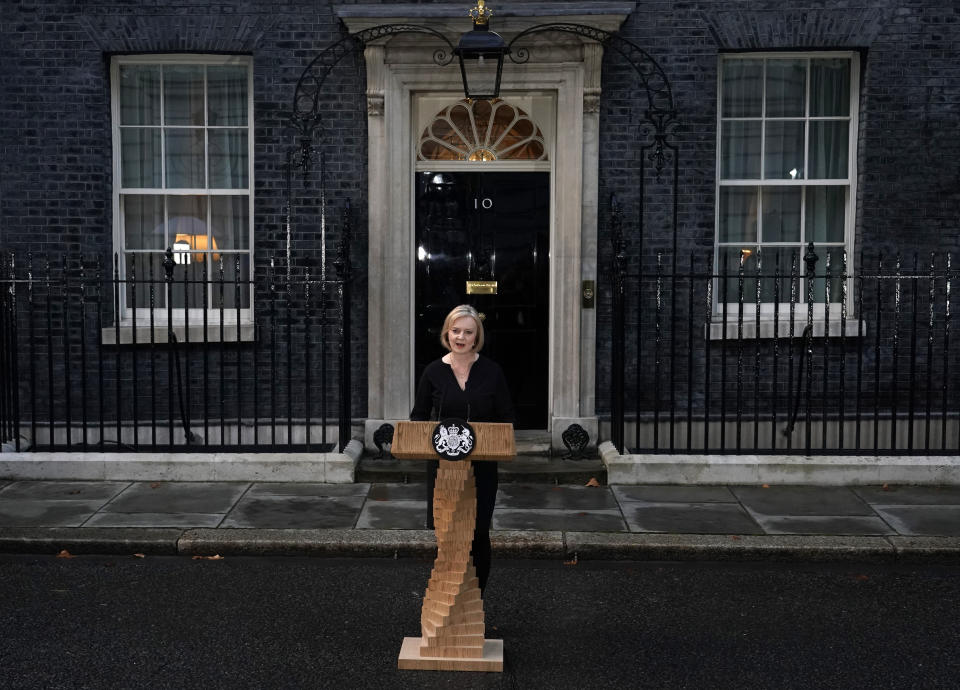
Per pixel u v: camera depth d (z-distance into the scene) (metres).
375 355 8.09
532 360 8.35
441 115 8.27
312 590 5.41
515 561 5.97
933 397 8.17
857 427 7.51
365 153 8.08
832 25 7.90
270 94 8.04
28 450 7.64
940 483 7.30
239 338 7.54
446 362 4.76
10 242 8.07
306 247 8.13
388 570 5.77
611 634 4.79
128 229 8.38
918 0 7.89
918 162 8.00
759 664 4.43
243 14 7.97
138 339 8.13
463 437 4.22
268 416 8.27
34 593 5.31
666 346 8.12
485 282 8.29
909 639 4.73
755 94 8.28
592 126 7.93
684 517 6.54
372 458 7.89
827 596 5.35
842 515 6.59
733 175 8.31
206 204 8.41
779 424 8.18
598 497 7.04
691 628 4.87
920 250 8.05
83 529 6.16
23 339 8.17
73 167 8.04
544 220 8.28
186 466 7.35
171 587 5.43
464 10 7.66
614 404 7.88
